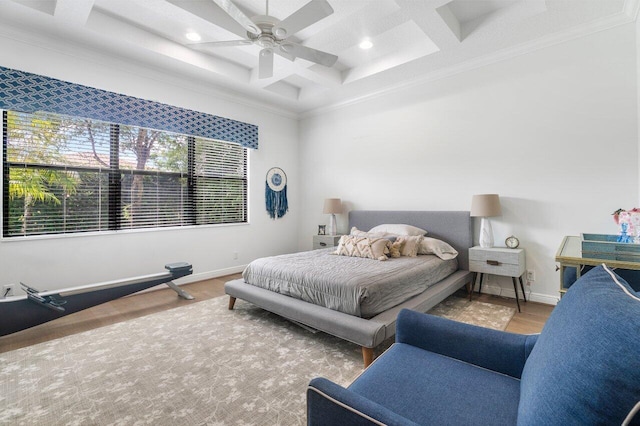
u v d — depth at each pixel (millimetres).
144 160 3857
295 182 5645
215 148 4566
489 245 3334
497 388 1124
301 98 4855
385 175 4449
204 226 4375
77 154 3350
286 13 2945
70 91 3174
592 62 2885
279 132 5352
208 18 2314
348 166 4918
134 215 3775
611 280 910
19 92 2891
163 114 3885
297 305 2457
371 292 2209
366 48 3566
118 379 1922
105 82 3428
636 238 2010
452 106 3775
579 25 2871
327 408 896
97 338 2498
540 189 3182
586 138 2928
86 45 3180
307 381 1897
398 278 2514
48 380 1911
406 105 4195
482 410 1010
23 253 2990
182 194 4219
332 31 3125
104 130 3527
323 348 2322
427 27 2861
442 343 1370
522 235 3299
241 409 1645
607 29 2805
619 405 560
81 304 2709
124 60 3490
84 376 1954
